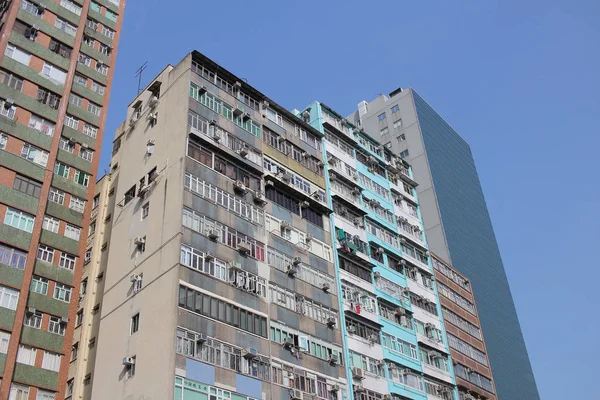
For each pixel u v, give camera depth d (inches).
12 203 1430.9
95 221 1710.1
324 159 1910.7
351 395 1507.1
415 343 1898.4
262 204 1556.3
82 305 1579.7
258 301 1400.1
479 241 3486.7
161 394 1152.2
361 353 1628.9
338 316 1605.6
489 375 2288.4
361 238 1887.3
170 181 1438.2
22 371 1316.4
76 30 1815.9
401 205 2224.4
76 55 1772.9
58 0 1817.2
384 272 1923.0
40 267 1455.5
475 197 3772.1
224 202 1460.4
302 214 1685.5
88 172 1667.1
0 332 1291.8
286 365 1376.7
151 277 1343.5
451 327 2177.7
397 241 2086.6
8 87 1568.7
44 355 1369.3
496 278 3469.5
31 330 1373.0
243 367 1284.4
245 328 1334.9
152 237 1406.3
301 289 1536.7
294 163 1759.4
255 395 1272.1
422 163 3361.2
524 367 3213.6
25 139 1531.7
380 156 2256.4
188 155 1445.6
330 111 2092.8
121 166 1683.1
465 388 2050.9
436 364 1967.3
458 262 3085.6
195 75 1590.8
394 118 3636.8
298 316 1482.5
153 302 1296.8
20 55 1637.6
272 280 1466.5
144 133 1648.6
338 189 1905.8
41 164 1534.2
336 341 1558.8
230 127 1593.3
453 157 3752.5
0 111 1523.1
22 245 1403.8
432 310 2097.7
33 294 1414.9
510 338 3240.7
